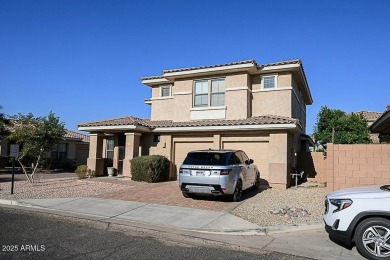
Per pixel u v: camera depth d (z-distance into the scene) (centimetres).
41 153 1617
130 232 756
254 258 589
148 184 1511
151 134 1820
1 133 2142
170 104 2050
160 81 2047
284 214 902
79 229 764
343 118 2458
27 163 2478
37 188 1402
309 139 2198
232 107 1716
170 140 1745
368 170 1074
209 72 1758
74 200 1127
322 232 775
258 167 1526
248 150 1557
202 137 1675
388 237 571
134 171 1627
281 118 1498
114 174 1911
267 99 1733
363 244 587
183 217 895
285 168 1425
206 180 1057
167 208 1002
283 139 1447
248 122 1489
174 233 753
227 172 1050
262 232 764
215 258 583
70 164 2877
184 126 1650
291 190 1377
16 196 1188
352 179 1091
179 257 582
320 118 2556
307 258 593
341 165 1107
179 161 1739
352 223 598
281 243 689
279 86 1716
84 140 3250
